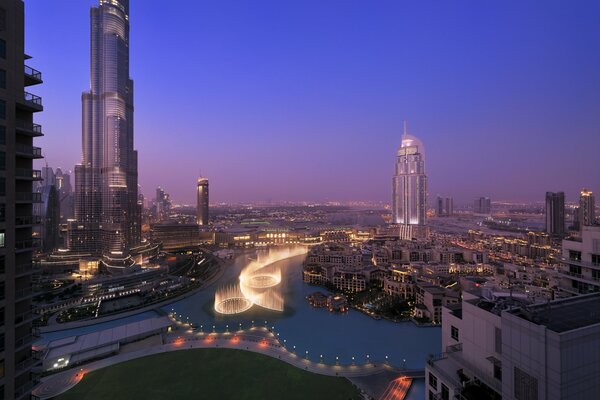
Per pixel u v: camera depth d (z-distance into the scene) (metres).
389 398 115.44
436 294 190.12
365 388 121.44
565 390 38.94
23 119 67.06
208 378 127.44
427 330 180.62
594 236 93.31
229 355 147.25
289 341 166.38
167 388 120.62
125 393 117.44
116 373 131.38
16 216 65.00
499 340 53.41
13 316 62.25
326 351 154.25
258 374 130.50
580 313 46.84
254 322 195.25
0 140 60.25
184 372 132.12
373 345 161.38
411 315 199.50
